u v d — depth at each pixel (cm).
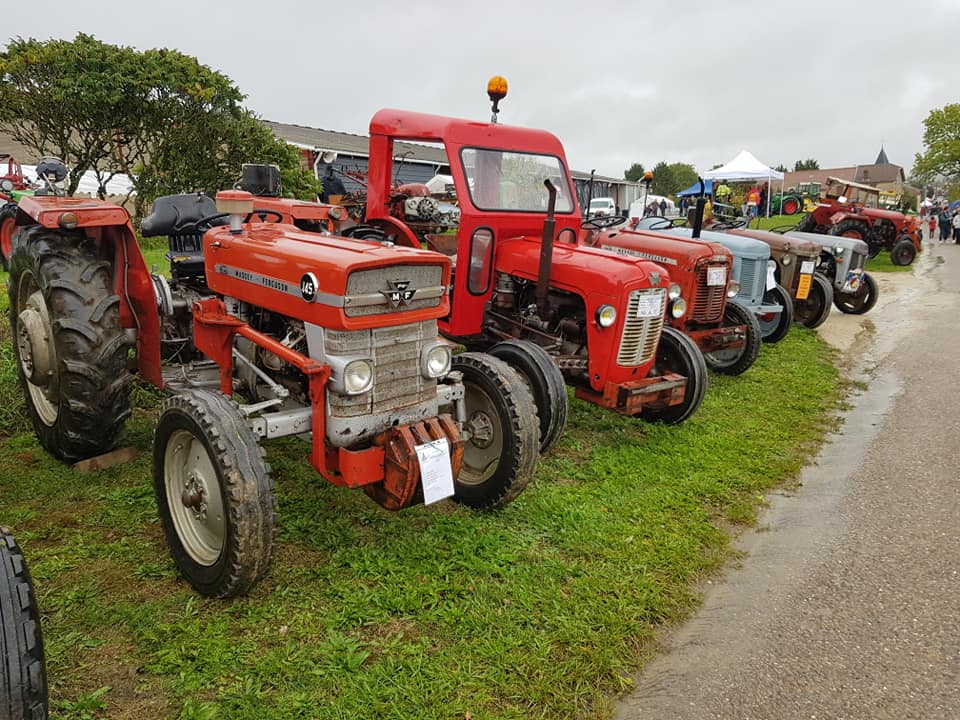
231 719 213
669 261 616
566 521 352
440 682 233
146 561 294
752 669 257
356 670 237
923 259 1839
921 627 285
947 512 387
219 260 339
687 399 495
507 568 304
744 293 724
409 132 496
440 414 320
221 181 1362
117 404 350
